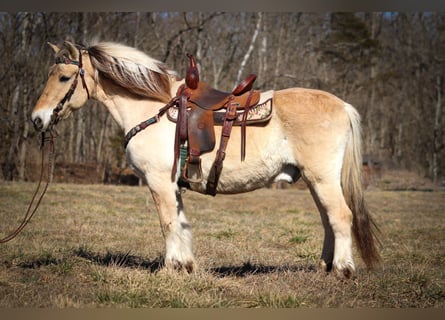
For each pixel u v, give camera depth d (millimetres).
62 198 13172
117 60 4945
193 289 4398
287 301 4141
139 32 22469
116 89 5078
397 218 11312
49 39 21047
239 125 4629
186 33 23047
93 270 5043
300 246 7172
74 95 5105
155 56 22734
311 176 4602
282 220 10289
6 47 20406
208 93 4828
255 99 4703
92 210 10984
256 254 6609
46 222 8852
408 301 4312
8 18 20125
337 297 4316
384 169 31688
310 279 4727
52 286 4637
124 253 6246
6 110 21188
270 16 25578
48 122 5031
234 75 25797
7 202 11820
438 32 32812
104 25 21172
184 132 4641
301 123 4586
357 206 4688
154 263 5559
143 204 12914
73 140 27297
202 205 13734
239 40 25469
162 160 4695
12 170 21547
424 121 33188
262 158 4629
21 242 6770
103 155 24656
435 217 11578
